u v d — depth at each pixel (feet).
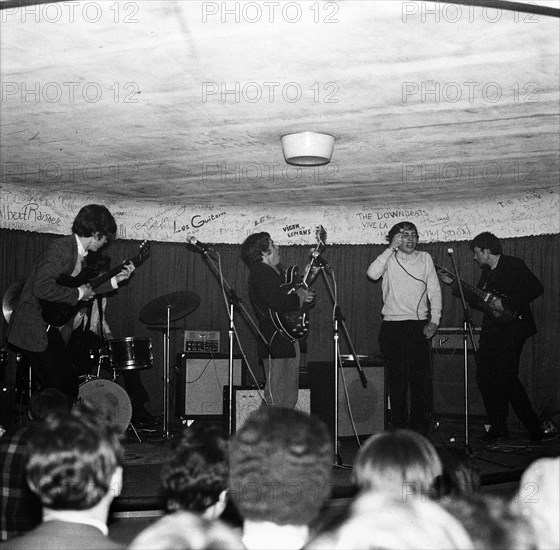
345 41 11.00
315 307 26.30
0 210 22.66
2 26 10.41
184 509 5.68
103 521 5.10
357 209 26.35
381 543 4.70
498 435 20.70
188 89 13.17
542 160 18.94
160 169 20.01
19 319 15.74
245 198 24.62
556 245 23.94
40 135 16.37
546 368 23.98
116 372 20.84
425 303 19.72
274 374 15.48
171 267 25.89
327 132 16.17
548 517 5.80
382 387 19.19
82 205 24.49
